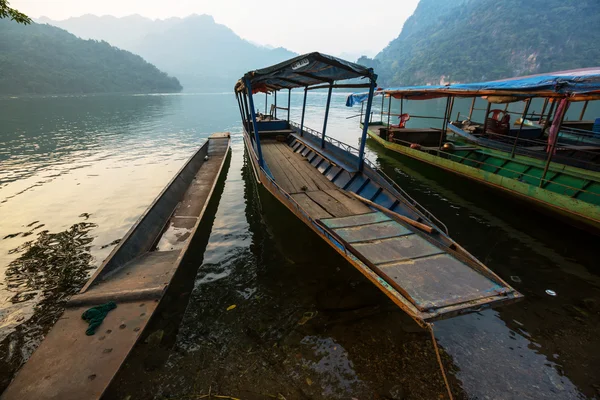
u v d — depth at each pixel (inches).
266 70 331.3
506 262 284.2
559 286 248.7
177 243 309.4
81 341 171.0
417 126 1120.2
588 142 557.9
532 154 476.4
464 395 159.2
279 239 324.5
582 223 327.9
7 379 164.7
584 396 159.5
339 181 386.0
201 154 640.4
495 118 639.8
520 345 190.9
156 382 163.9
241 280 256.4
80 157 700.0
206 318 212.7
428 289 179.5
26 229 343.6
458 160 546.9
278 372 172.4
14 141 869.8
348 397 158.7
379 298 231.5
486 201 437.7
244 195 463.5
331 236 240.5
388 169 612.4
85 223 360.8
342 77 384.2
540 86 334.0
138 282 222.4
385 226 261.9
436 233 244.1
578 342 193.5
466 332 200.1
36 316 211.2
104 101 2790.4
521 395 159.9
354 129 1178.6
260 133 633.0
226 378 168.6
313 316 214.4
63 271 263.7
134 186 499.8
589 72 381.7
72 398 141.3
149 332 190.5
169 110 2010.3
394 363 177.3
